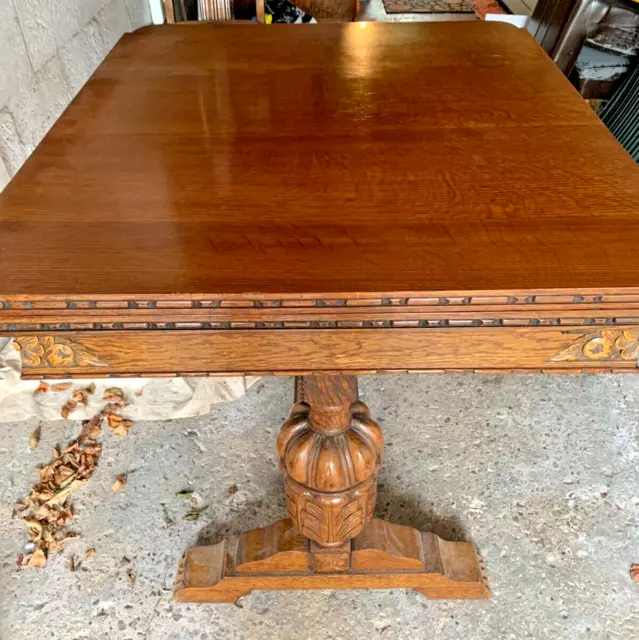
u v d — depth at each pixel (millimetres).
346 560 1146
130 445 1510
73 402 1592
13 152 1604
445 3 4293
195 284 680
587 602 1193
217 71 1261
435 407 1617
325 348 730
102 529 1324
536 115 1069
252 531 1219
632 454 1485
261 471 1454
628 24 2035
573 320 696
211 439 1531
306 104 1121
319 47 1380
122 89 1177
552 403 1621
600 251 726
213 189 867
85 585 1224
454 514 1357
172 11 1926
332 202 836
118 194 854
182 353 732
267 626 1166
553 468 1454
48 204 830
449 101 1126
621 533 1312
